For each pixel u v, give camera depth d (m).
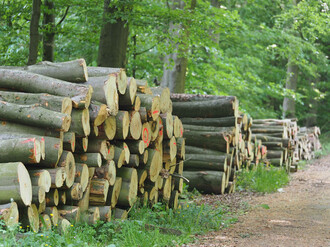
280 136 16.91
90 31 14.53
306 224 8.23
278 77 31.62
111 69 7.23
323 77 40.12
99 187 6.86
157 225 7.47
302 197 11.67
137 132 7.59
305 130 25.03
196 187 11.61
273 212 9.53
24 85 6.52
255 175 13.88
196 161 11.65
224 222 8.16
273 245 6.42
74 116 6.36
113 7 12.69
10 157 5.50
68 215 6.37
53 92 6.43
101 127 6.90
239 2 26.38
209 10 15.56
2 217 5.12
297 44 24.09
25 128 6.08
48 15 13.66
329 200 11.20
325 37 30.59
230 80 20.83
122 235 6.38
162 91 8.51
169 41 14.50
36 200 5.65
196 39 14.53
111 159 7.20
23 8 13.31
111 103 6.89
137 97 7.59
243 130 13.55
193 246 6.29
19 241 5.05
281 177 14.32
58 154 5.96
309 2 22.84
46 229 5.82
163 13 13.08
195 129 11.72
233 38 23.91
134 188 7.68
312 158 24.09
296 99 24.14
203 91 19.42
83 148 6.60
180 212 8.40
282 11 25.47
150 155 8.23
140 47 17.67
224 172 11.57
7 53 13.96
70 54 15.99
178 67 15.51
